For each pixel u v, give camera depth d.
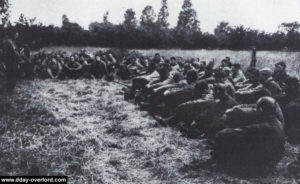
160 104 13.00
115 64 24.70
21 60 21.41
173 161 9.01
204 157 9.24
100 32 49.09
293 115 10.36
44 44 45.50
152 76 15.85
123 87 18.69
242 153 8.30
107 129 11.57
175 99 12.01
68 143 9.93
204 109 10.62
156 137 10.85
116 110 14.16
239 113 8.72
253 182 7.88
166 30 51.09
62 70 23.34
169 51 42.66
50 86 20.09
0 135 10.20
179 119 11.33
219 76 12.41
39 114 12.93
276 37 39.97
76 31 48.47
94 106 15.09
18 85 19.11
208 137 10.46
